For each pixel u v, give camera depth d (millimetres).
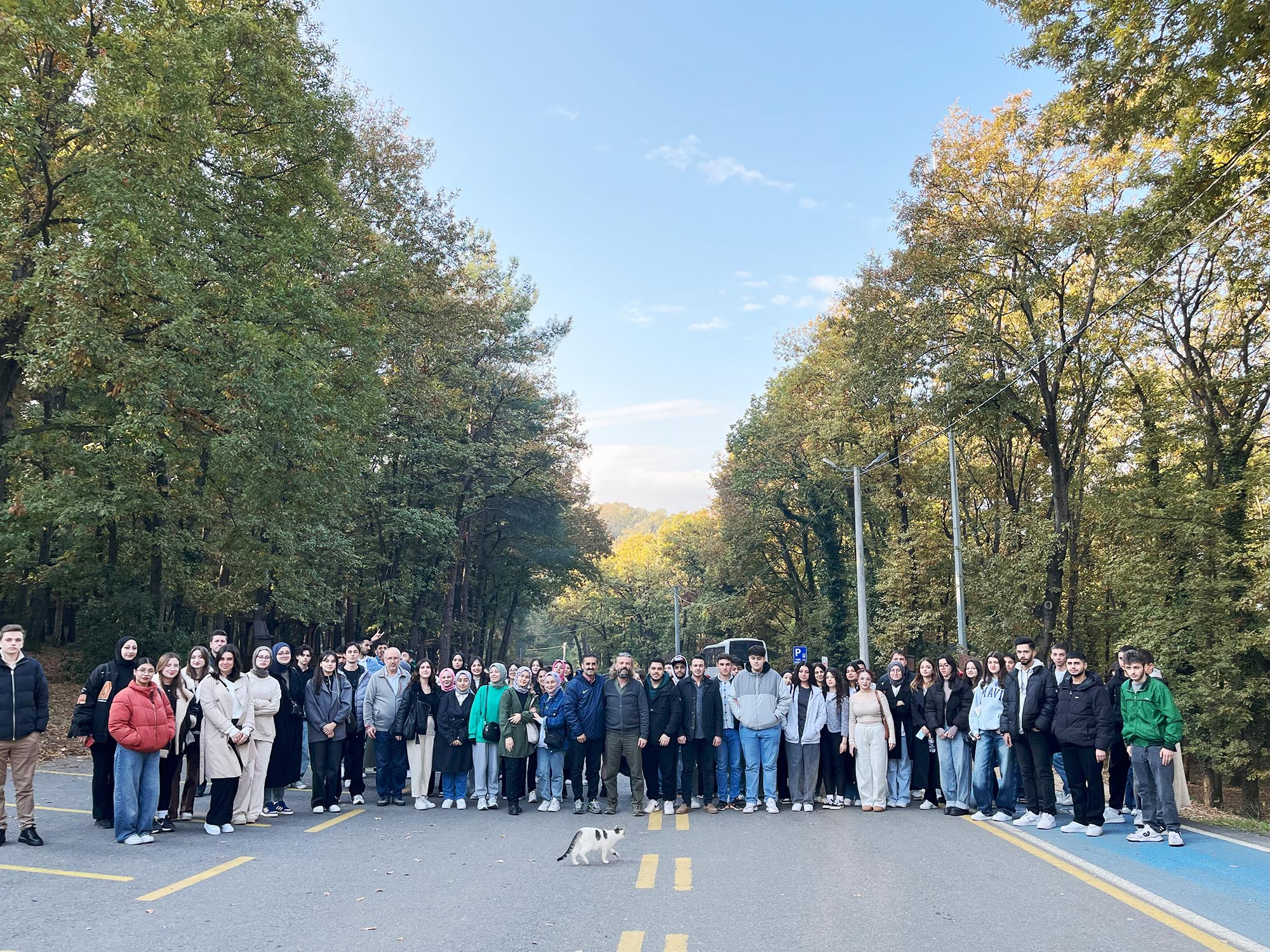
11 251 17672
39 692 8906
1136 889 7172
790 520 46781
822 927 6156
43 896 6941
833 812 11859
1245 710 20406
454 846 9266
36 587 27547
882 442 35562
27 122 15945
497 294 44656
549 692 12102
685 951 5641
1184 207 17703
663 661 11945
